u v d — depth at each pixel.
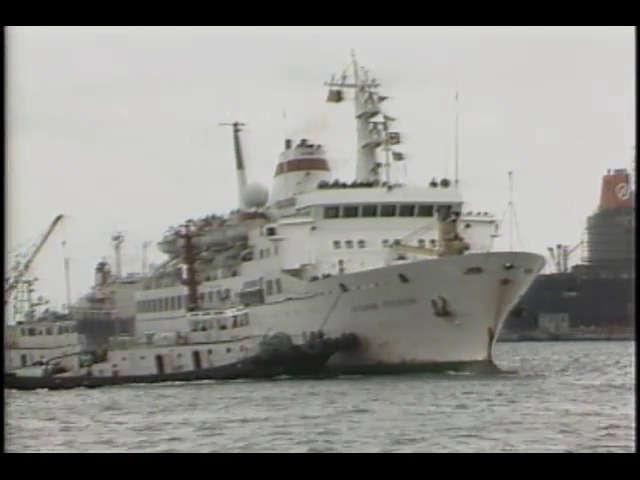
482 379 129.12
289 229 133.88
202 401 124.38
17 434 110.50
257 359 134.88
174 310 142.75
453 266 125.31
